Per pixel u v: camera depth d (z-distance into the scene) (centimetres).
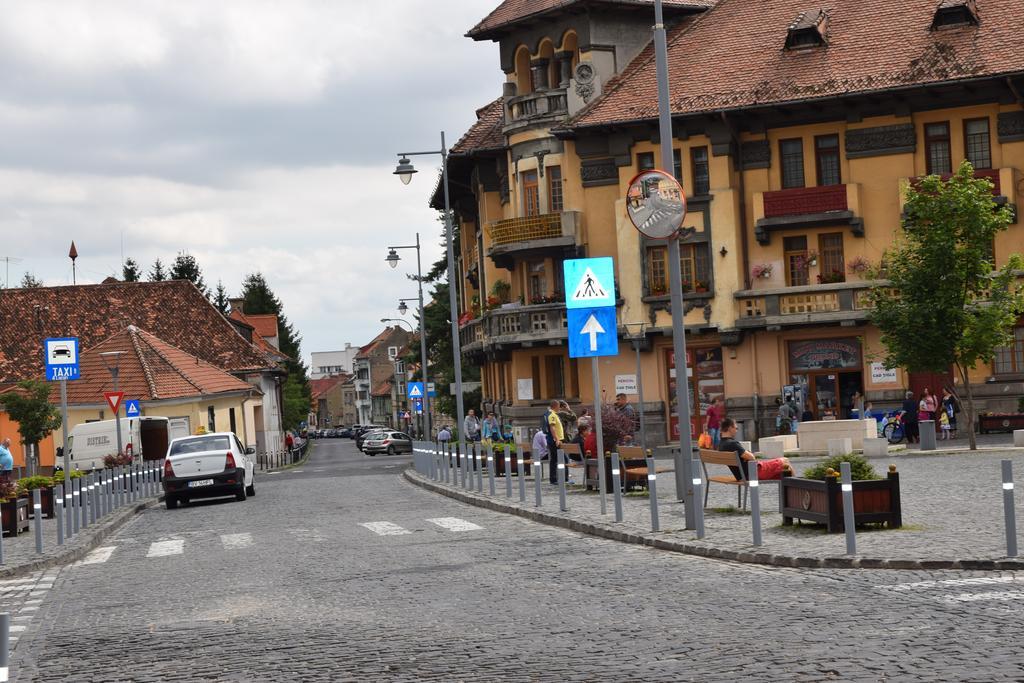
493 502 2636
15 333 7562
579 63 5166
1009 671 859
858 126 4659
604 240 5069
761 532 1759
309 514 2794
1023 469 2666
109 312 7912
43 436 4875
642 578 1448
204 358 7950
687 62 5000
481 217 6025
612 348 2178
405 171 4359
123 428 5238
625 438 3109
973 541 1502
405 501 3059
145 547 2277
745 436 4822
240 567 1822
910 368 3600
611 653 1017
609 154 5034
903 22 4744
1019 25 4516
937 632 1009
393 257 6656
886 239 4628
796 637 1027
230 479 3450
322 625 1253
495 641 1107
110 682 1034
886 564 1385
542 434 3284
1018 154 4447
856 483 1686
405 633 1177
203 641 1202
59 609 1511
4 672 598
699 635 1069
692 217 4831
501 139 5641
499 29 5391
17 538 2519
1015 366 4500
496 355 5497
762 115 4772
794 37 4809
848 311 4609
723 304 4794
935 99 4538
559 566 1606
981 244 3544
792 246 4803
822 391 4759
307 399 13875
